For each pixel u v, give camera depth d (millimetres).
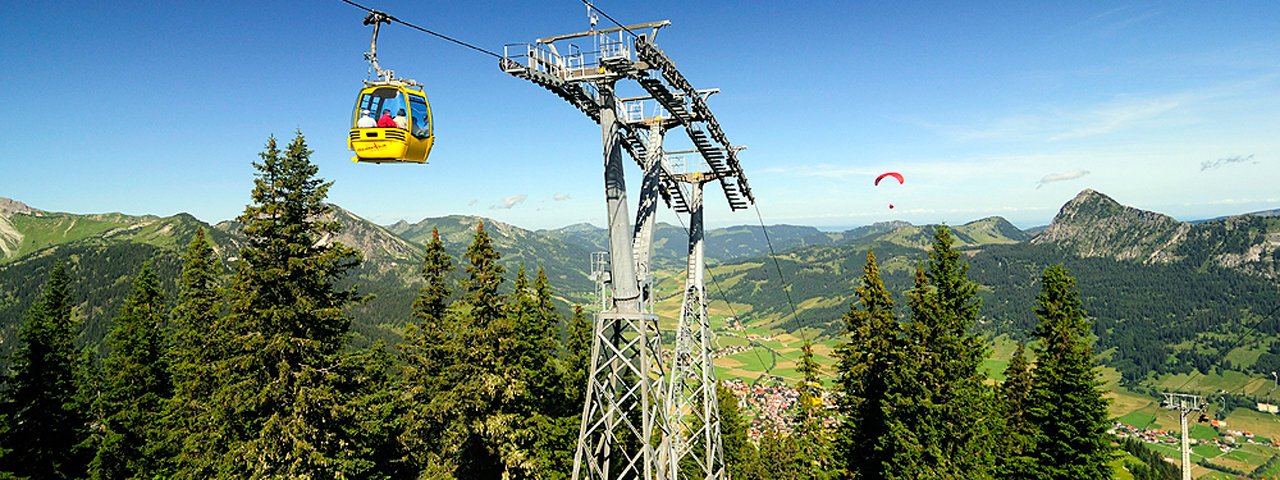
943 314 32125
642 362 21781
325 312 25578
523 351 37656
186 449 26859
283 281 25094
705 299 35656
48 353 32812
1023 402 40062
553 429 37656
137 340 37344
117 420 35125
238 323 24750
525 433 33094
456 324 32969
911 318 33469
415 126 18328
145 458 35062
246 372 25188
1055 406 34562
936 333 32500
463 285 33062
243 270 24875
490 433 31984
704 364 33219
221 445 26672
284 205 25234
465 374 32875
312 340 25203
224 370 24547
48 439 32312
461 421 32375
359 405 26906
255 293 24688
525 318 38406
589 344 41656
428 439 35219
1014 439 37375
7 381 31609
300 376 24719
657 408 22734
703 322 34812
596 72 21766
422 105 18719
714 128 30406
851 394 37250
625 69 20984
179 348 34906
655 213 27953
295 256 25125
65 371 33594
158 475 33719
